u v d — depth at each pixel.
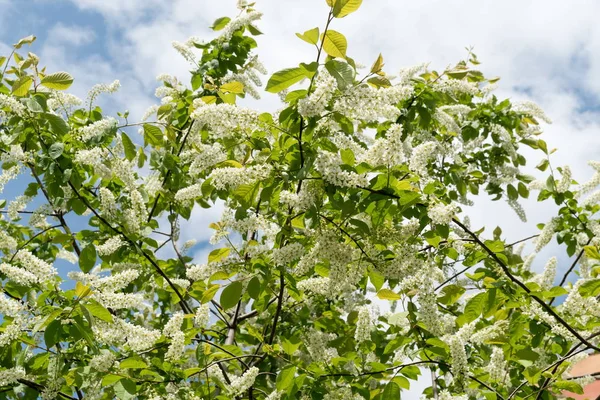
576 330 5.82
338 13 3.91
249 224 4.50
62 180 5.42
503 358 5.38
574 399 5.57
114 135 5.62
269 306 6.47
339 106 4.13
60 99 6.14
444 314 6.61
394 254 4.64
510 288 5.25
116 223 5.72
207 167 5.05
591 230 7.19
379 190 4.20
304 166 4.09
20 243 7.29
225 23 7.99
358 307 6.14
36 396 5.21
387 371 4.95
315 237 4.50
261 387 6.12
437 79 6.12
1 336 4.35
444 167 7.88
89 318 4.05
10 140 5.68
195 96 7.46
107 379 4.55
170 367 5.02
